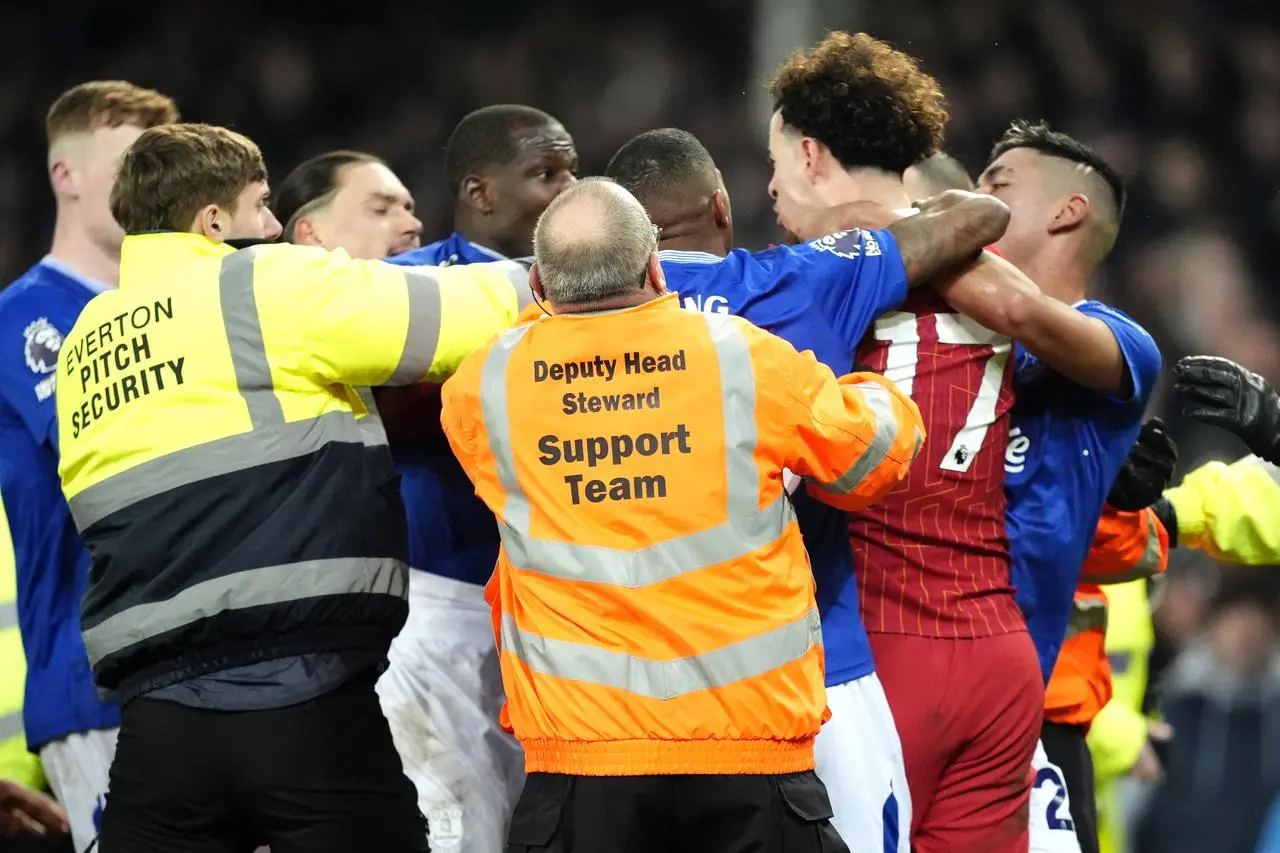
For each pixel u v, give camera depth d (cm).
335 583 1198
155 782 1191
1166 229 4216
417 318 1216
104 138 1609
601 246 1127
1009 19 4569
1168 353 3941
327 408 1219
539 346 1139
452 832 1441
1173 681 2608
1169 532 1623
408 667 1449
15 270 3953
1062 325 1295
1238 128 4500
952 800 1345
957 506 1327
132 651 1192
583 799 1111
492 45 4550
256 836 1248
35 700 1579
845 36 1404
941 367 1318
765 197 4056
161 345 1206
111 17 4444
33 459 1577
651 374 1122
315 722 1195
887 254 1273
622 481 1113
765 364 1123
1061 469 1416
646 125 4350
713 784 1109
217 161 1268
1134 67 4566
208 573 1183
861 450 1141
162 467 1192
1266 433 1491
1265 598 2602
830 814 1141
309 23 4550
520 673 1141
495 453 1138
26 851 1691
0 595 1600
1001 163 1513
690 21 4606
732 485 1112
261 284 1202
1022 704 1340
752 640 1109
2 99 4259
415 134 4341
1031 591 1417
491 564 1470
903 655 1314
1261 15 4731
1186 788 2577
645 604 1104
